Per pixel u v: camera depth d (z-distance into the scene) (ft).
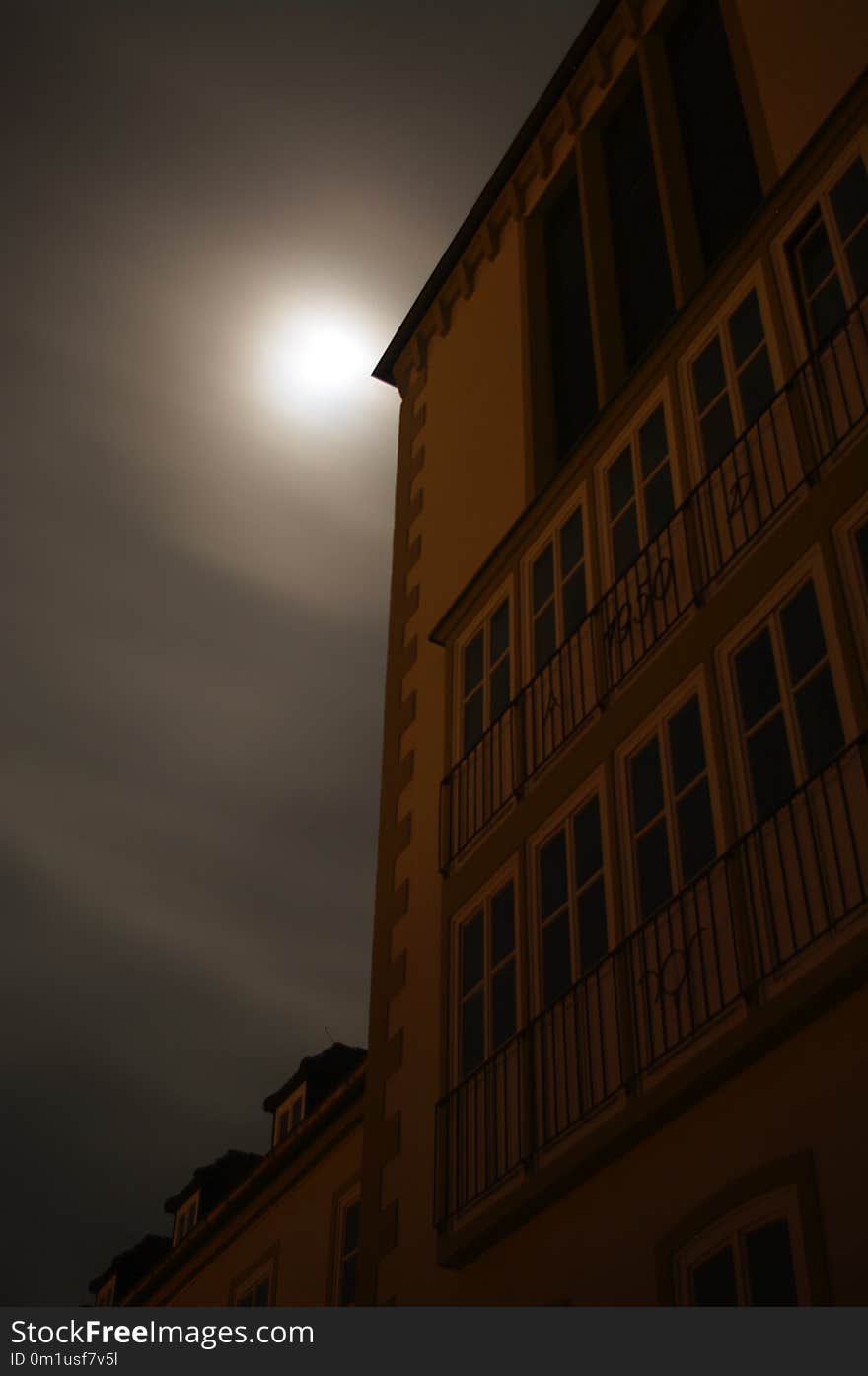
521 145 66.13
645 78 57.88
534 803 43.39
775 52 50.03
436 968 45.52
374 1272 41.91
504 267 64.59
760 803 34.32
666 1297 31.27
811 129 46.29
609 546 45.37
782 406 38.93
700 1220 31.35
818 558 35.50
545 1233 36.17
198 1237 68.49
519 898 42.24
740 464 39.96
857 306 37.35
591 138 61.57
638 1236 33.06
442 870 46.85
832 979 29.66
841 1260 27.68
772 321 41.32
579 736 42.47
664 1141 33.58
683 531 41.32
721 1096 32.37
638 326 54.03
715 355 43.55
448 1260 38.52
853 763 31.50
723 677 37.24
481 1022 42.16
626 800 39.34
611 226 58.13
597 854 39.73
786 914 32.01
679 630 39.75
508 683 48.21
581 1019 37.42
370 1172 44.09
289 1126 69.36
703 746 36.99
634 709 40.24
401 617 58.90
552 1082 37.65
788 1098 30.55
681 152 54.70
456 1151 40.40
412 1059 44.75
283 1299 58.18
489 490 56.70
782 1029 30.83
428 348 69.77
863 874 30.25
